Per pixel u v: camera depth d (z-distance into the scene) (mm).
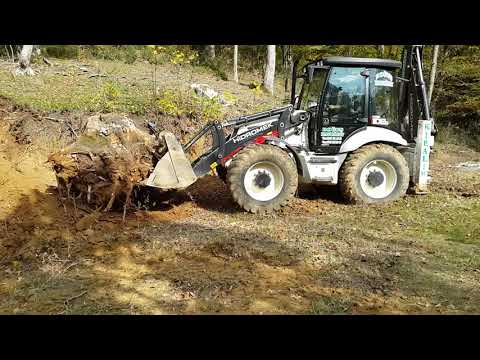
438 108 15906
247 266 4664
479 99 14586
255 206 6562
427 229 5957
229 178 6520
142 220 6043
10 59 11906
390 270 4598
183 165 6281
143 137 6613
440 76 15102
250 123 7012
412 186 7816
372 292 4156
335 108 7152
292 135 7199
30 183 6359
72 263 4664
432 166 10398
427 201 7191
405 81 7426
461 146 13578
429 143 7363
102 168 6129
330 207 6977
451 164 10797
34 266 4609
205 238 5363
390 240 5480
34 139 7418
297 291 4148
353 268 4613
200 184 7969
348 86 7160
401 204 7074
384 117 7398
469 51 15281
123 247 5109
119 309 3791
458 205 6977
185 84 12008
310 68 6945
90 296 4012
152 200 6594
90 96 9109
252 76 18625
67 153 6035
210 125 6836
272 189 6711
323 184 7281
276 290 4156
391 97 7395
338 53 17672
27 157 7055
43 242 5105
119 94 9469
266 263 4730
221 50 21453
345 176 7047
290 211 6730
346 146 7098
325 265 4680
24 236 5207
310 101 7441
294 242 5285
